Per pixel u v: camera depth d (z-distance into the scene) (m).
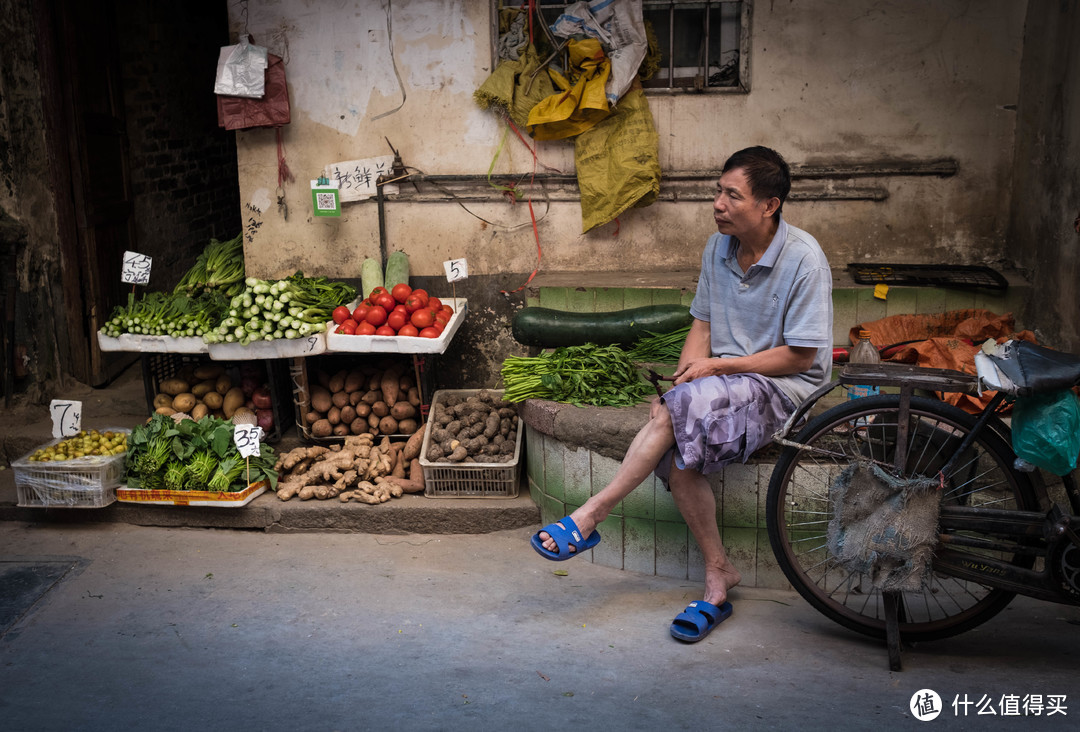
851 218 4.95
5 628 3.42
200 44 7.30
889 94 4.79
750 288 3.29
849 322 4.62
